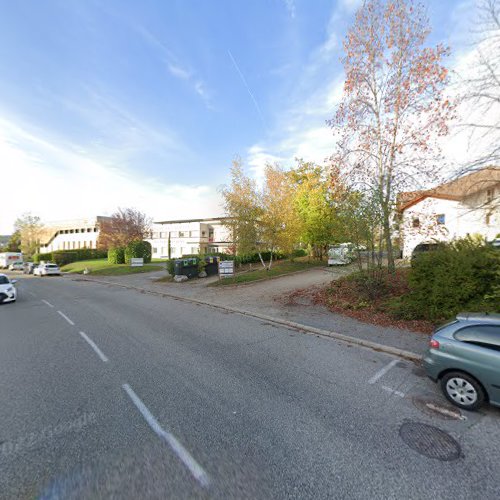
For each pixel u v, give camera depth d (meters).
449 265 6.86
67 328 7.39
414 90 10.99
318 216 21.58
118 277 21.75
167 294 13.17
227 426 3.15
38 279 23.47
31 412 3.40
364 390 4.04
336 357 5.34
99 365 4.89
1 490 2.28
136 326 7.59
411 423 3.25
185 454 2.70
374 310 8.20
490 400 3.38
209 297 11.97
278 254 28.44
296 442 2.89
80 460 2.61
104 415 3.35
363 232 8.59
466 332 3.74
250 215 17.45
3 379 4.32
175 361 5.09
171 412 3.42
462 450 2.80
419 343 5.91
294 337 6.61
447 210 16.58
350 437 2.98
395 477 2.44
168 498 2.22
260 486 2.34
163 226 45.09
